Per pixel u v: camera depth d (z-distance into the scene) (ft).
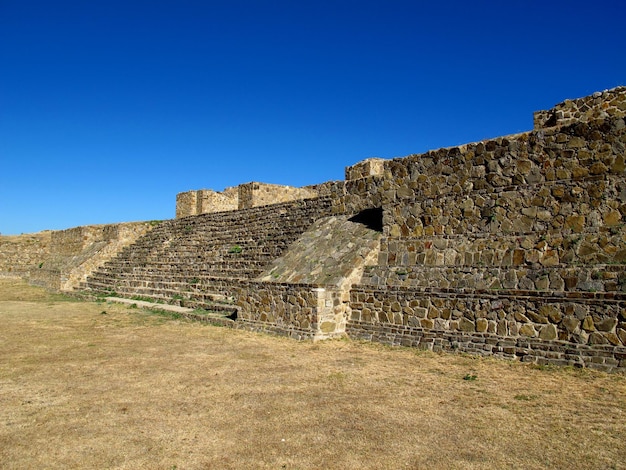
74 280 107.45
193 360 37.76
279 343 44.39
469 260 41.06
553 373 31.17
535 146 38.81
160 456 20.29
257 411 25.54
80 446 21.36
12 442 21.89
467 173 42.88
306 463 19.44
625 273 32.09
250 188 101.86
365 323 45.42
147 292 84.07
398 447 20.71
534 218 38.06
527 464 18.85
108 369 34.99
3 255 159.63
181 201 121.60
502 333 36.29
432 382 30.37
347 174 73.00
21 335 49.83
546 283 35.55
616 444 20.34
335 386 29.96
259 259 73.51
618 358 30.53
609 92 41.22
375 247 48.75
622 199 34.01
